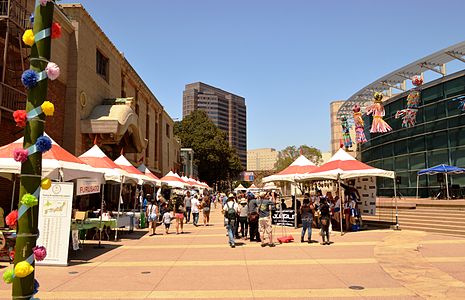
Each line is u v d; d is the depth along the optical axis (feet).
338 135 252.21
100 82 79.61
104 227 49.65
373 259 33.63
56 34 13.28
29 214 11.81
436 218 60.29
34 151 11.93
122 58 95.20
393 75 115.03
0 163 32.30
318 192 70.69
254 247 41.83
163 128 159.22
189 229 63.98
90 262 33.58
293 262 32.68
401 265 30.89
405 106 118.01
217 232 58.54
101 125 68.39
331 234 52.54
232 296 22.33
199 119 234.79
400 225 60.08
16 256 11.68
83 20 69.97
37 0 12.69
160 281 26.21
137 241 48.11
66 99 65.98
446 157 101.35
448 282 25.22
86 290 23.93
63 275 28.27
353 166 57.21
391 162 125.08
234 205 43.34
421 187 109.60
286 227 65.16
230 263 32.53
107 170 50.83
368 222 64.18
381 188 130.82
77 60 67.21
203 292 23.26
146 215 67.62
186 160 217.36
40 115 12.21
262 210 42.91
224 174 239.50
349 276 27.20
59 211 32.50
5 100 46.09
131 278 27.17
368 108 98.32
